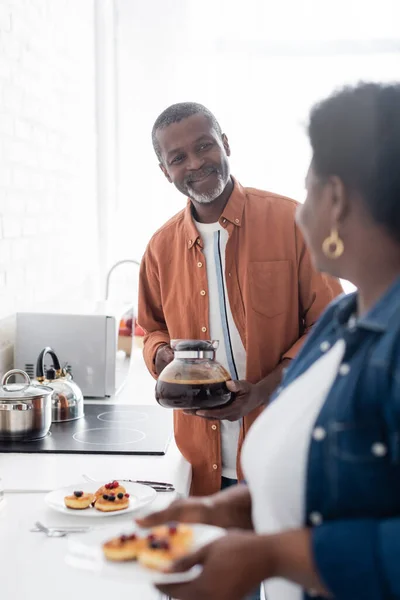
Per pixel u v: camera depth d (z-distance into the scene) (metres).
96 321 2.54
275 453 0.95
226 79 3.96
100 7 3.81
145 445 1.99
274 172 3.96
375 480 0.84
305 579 0.83
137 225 4.08
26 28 2.62
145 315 2.14
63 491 1.57
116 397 2.64
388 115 0.88
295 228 1.91
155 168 4.05
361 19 3.91
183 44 3.95
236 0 3.93
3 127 2.41
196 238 1.92
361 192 0.89
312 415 0.92
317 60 3.92
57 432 2.12
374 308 0.89
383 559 0.78
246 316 1.90
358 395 0.86
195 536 1.06
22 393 2.02
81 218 3.60
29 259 2.73
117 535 1.11
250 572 0.85
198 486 1.95
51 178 3.02
